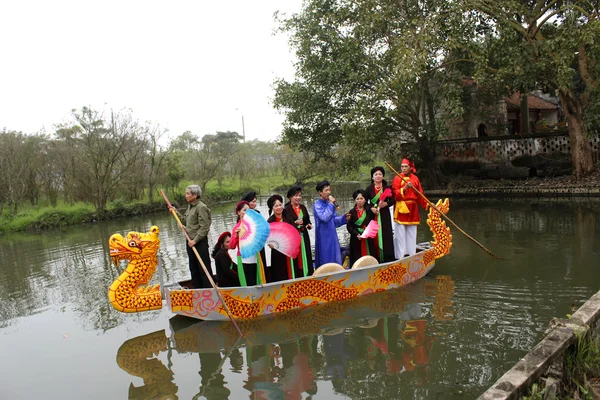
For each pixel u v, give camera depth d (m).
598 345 3.69
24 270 9.91
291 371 4.32
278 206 6.20
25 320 6.41
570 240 8.40
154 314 6.24
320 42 16.53
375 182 6.79
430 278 6.83
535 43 12.88
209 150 30.48
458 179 18.27
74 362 4.88
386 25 14.72
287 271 6.18
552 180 15.30
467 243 8.94
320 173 26.52
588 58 12.90
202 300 5.56
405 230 7.04
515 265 7.14
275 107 17.86
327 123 17.34
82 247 12.59
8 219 19.03
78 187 22.34
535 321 4.98
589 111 13.55
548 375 3.17
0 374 4.70
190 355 4.84
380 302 5.95
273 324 5.46
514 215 11.70
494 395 2.76
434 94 17.91
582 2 12.28
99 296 7.33
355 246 6.87
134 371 4.57
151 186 23.28
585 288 5.89
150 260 5.64
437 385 3.85
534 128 21.28
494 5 12.52
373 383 3.97
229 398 3.93
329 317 5.55
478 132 21.00
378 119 15.49
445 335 4.80
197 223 5.95
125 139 22.19
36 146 22.09
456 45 12.70
